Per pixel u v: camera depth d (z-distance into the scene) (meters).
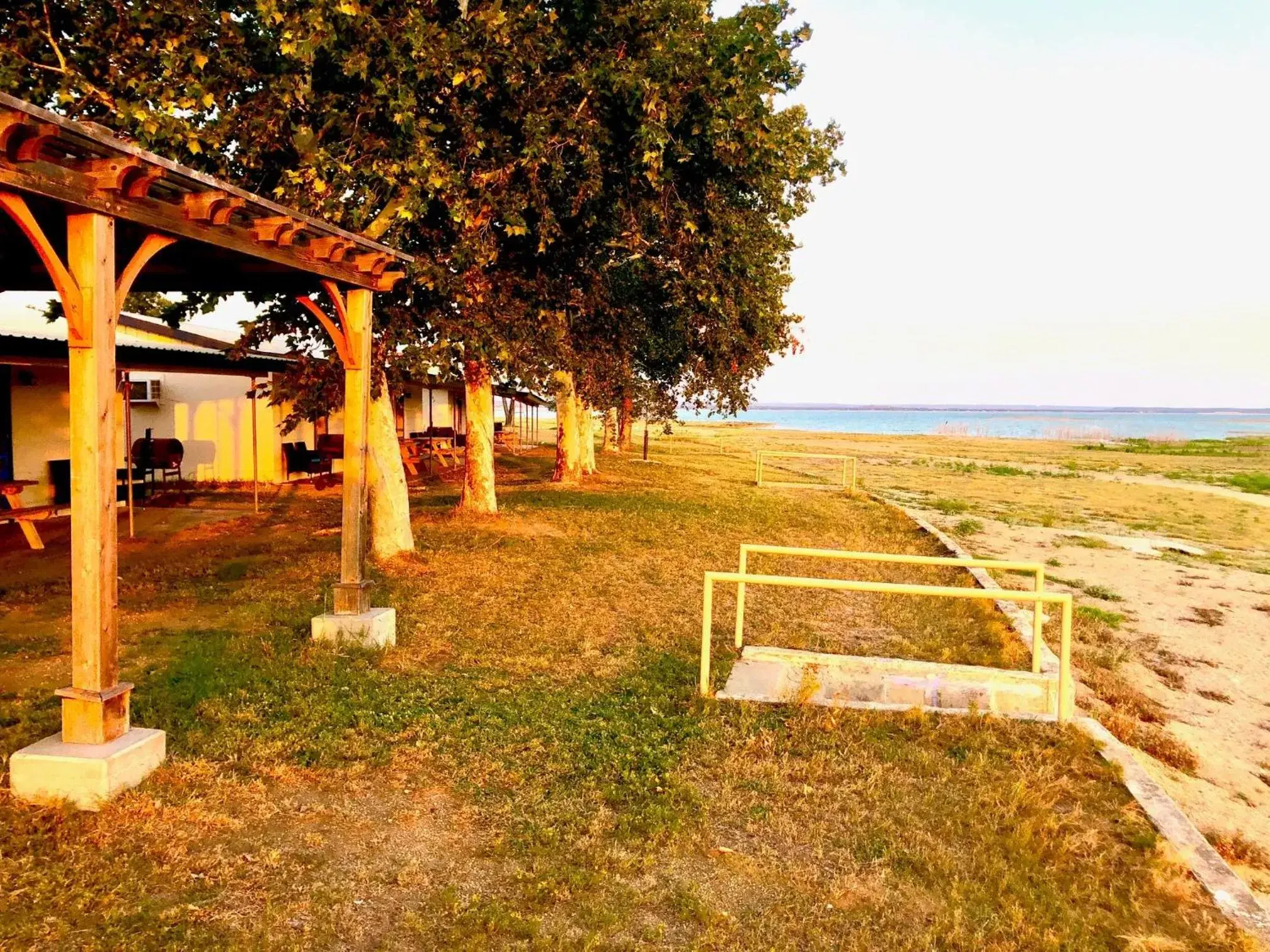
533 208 9.74
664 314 14.61
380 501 10.22
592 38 9.12
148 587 8.54
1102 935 3.41
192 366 12.55
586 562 10.98
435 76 8.12
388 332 9.27
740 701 6.00
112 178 3.65
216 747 4.64
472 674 6.36
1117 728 6.16
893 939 3.30
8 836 3.61
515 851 3.84
